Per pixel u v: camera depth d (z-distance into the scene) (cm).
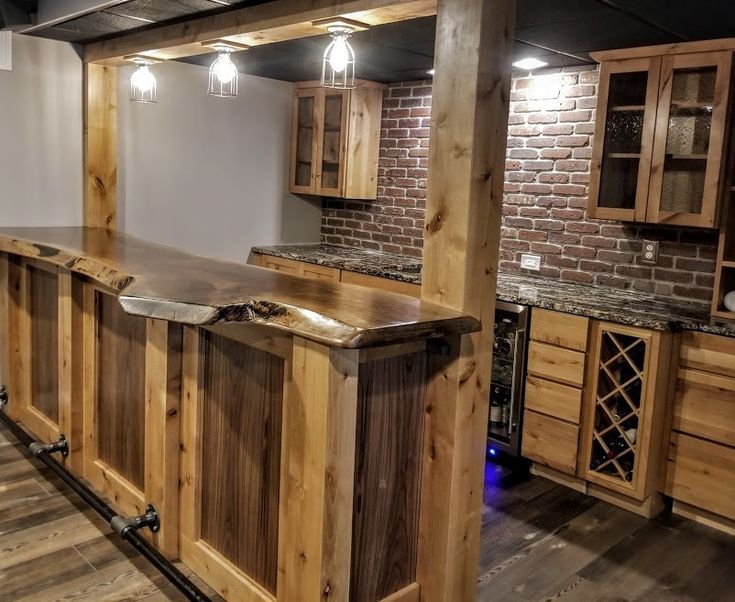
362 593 204
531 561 268
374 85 487
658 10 265
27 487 308
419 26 312
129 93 438
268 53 405
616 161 342
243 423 218
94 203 420
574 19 283
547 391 335
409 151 484
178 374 239
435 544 213
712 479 294
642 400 300
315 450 182
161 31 336
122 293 204
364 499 198
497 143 201
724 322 300
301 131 520
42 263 325
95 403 293
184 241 480
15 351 359
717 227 310
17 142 392
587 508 318
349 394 179
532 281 400
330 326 173
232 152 495
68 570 248
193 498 240
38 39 390
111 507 286
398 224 498
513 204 427
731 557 278
